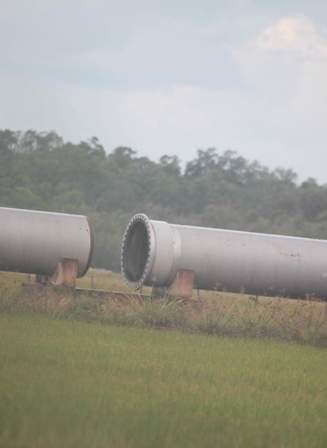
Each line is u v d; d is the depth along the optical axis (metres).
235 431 37.88
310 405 45.28
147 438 35.00
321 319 81.19
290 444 36.94
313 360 62.84
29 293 81.12
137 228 91.50
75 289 85.50
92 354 53.78
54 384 42.50
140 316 77.25
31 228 87.75
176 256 87.69
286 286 92.06
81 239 88.69
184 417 39.28
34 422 34.72
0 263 88.19
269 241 92.00
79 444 32.91
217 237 90.12
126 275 91.00
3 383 41.72
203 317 77.69
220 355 60.28
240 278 90.50
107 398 40.78
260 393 47.03
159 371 50.44
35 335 60.75
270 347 68.62
